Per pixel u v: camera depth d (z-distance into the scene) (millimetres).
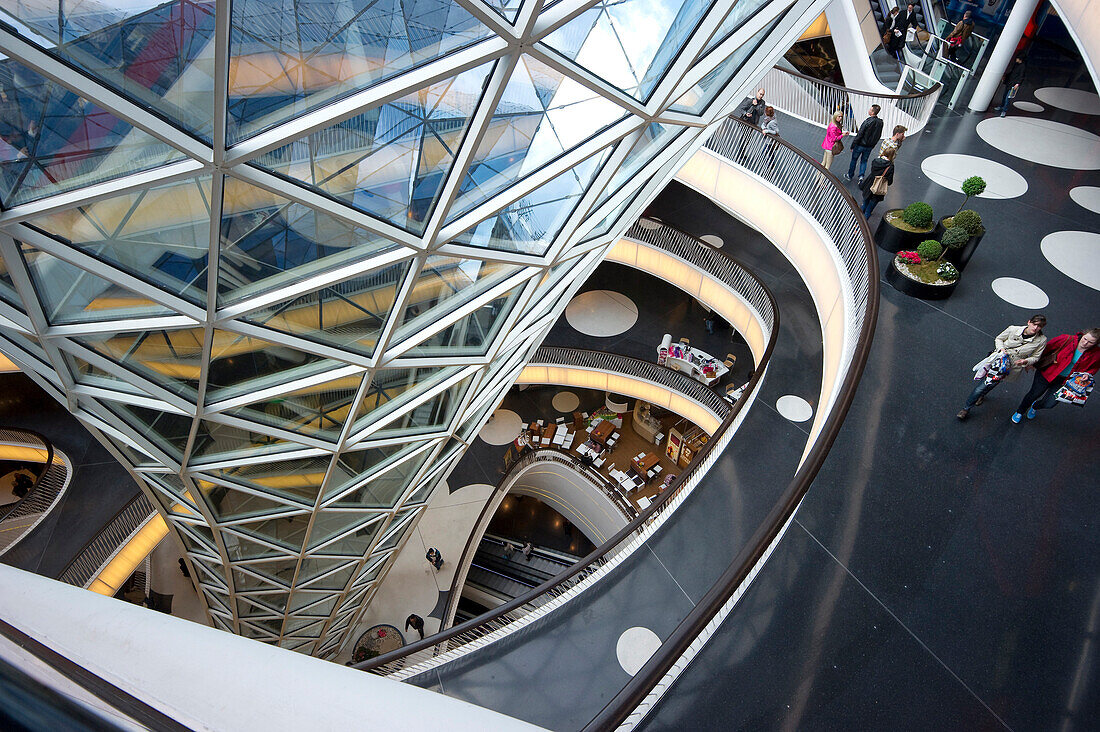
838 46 32031
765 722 10969
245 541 22469
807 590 12789
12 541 29438
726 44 13797
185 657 1794
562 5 9523
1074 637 12156
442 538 36344
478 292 16312
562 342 41938
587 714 14766
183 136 8391
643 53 11898
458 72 9273
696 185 29250
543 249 16359
